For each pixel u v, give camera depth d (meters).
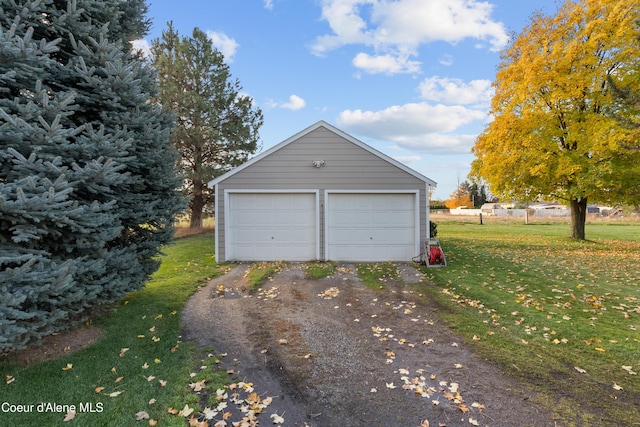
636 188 10.66
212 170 15.16
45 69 3.80
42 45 3.28
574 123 10.96
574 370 3.31
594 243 12.66
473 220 28.95
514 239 14.06
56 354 3.58
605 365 3.41
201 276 7.37
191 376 3.19
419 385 3.03
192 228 16.30
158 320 4.68
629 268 8.06
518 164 11.68
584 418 2.56
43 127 3.52
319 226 9.03
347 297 5.87
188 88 15.41
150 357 3.59
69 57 4.17
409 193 9.02
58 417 2.57
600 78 10.67
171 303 5.44
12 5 3.42
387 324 4.59
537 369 3.33
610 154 9.99
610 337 4.09
